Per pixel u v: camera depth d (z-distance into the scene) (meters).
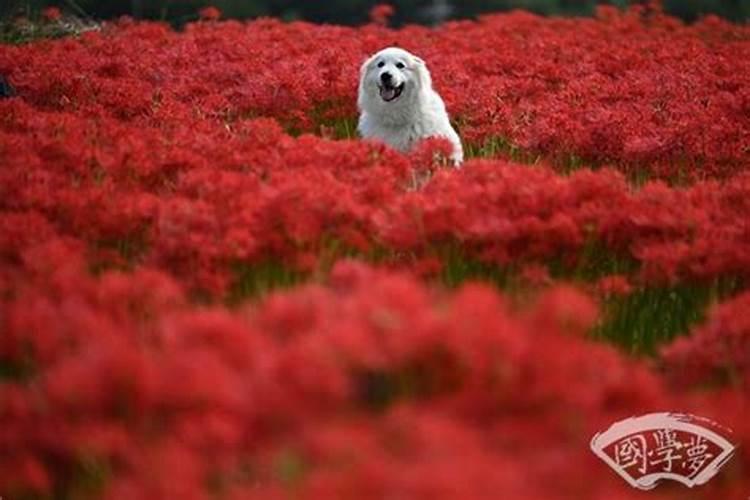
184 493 6.49
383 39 29.38
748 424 7.66
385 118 19.17
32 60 23.11
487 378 6.97
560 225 11.20
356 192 12.03
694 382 8.91
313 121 21.91
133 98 19.77
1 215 11.05
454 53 27.80
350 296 8.08
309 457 6.46
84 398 6.99
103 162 13.58
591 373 7.45
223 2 58.25
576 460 6.68
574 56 27.97
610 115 18.61
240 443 6.84
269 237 10.73
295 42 27.42
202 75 23.38
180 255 10.43
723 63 25.94
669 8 58.91
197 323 7.56
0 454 7.09
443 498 5.96
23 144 14.34
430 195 12.08
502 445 6.63
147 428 7.06
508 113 20.02
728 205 13.00
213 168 13.88
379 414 7.20
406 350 6.96
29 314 8.19
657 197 12.44
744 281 11.46
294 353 6.91
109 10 50.94
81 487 7.29
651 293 11.82
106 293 8.88
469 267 11.42
